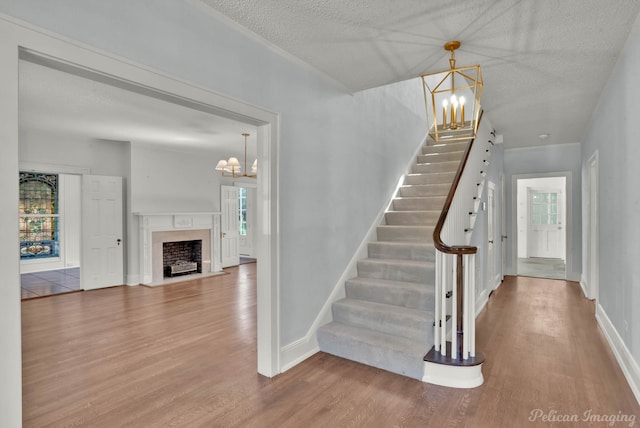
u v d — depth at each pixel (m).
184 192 7.39
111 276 6.33
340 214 3.69
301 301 3.14
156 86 2.03
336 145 3.61
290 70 2.99
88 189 6.10
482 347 3.44
